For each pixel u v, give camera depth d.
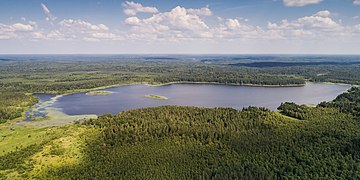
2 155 159.50
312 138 160.62
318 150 144.62
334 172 127.38
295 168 129.88
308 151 145.00
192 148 148.75
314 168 129.50
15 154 151.00
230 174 123.50
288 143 153.38
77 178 123.25
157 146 150.38
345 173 125.75
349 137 160.38
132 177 122.00
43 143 162.00
